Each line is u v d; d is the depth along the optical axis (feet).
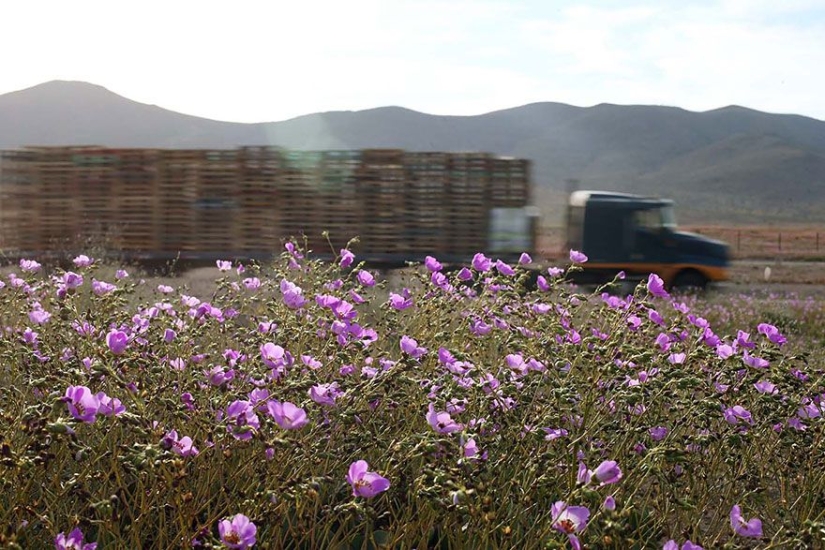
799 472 18.38
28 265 24.30
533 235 72.38
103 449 15.53
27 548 13.91
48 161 73.20
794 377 18.02
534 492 15.11
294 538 14.32
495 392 15.60
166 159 73.00
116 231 73.00
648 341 20.10
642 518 16.19
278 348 15.42
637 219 85.30
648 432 16.80
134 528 13.50
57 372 15.07
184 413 14.44
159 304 21.30
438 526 15.79
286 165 72.28
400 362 15.24
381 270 71.97
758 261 167.43
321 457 14.38
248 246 72.59
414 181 71.61
